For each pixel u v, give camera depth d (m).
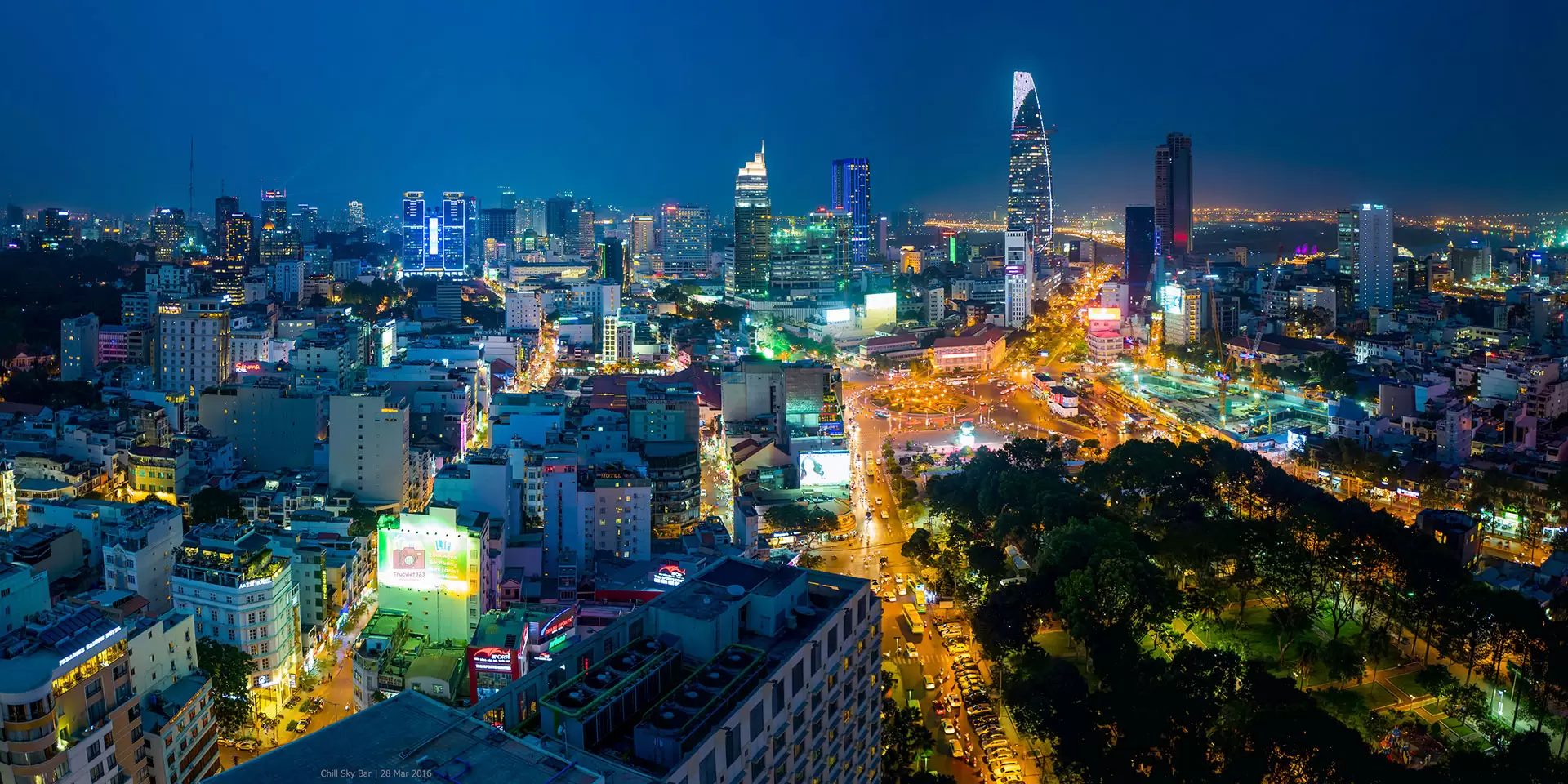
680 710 138.38
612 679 144.62
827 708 167.62
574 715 134.75
